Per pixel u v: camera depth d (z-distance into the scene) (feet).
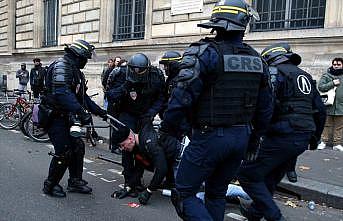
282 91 12.10
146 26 42.24
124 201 15.89
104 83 31.68
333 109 24.71
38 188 17.16
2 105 34.35
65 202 15.55
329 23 27.17
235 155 9.86
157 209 15.08
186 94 9.15
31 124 28.22
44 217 13.97
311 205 16.07
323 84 24.64
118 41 47.14
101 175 19.84
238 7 9.55
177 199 9.98
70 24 55.26
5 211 14.42
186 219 9.87
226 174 10.21
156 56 41.32
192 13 37.19
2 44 75.97
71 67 14.98
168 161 15.79
